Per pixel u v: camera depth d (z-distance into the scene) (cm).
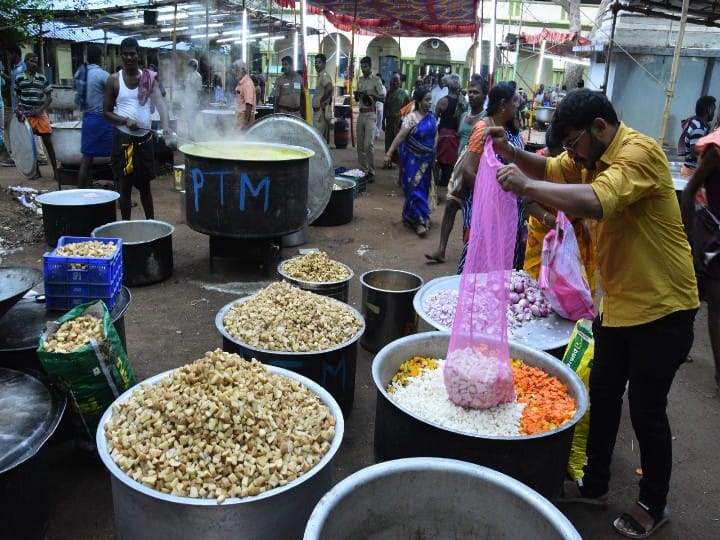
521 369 282
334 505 170
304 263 420
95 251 338
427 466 188
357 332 322
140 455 203
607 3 1429
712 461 318
